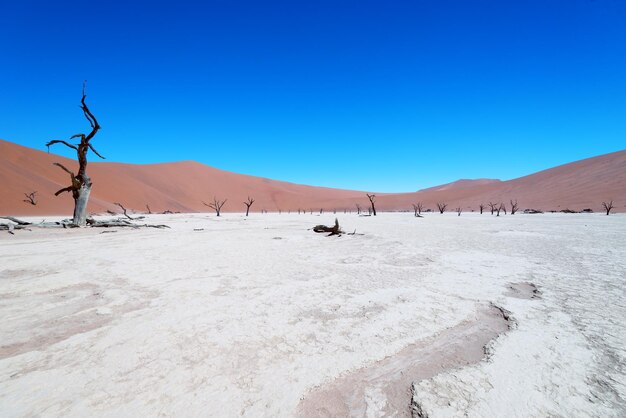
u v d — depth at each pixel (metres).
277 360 3.76
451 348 4.13
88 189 21.92
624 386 3.24
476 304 5.89
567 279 7.76
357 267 9.22
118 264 9.31
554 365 3.68
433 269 8.98
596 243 14.80
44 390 3.09
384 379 3.41
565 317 5.19
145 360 3.70
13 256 10.47
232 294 6.41
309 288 6.92
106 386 3.17
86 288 6.75
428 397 3.07
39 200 45.44
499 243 14.88
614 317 5.18
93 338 4.28
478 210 90.75
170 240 15.77
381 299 6.16
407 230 23.09
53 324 4.77
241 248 13.10
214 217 51.75
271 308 5.58
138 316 5.12
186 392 3.09
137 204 70.44
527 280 7.69
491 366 3.66
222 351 3.96
